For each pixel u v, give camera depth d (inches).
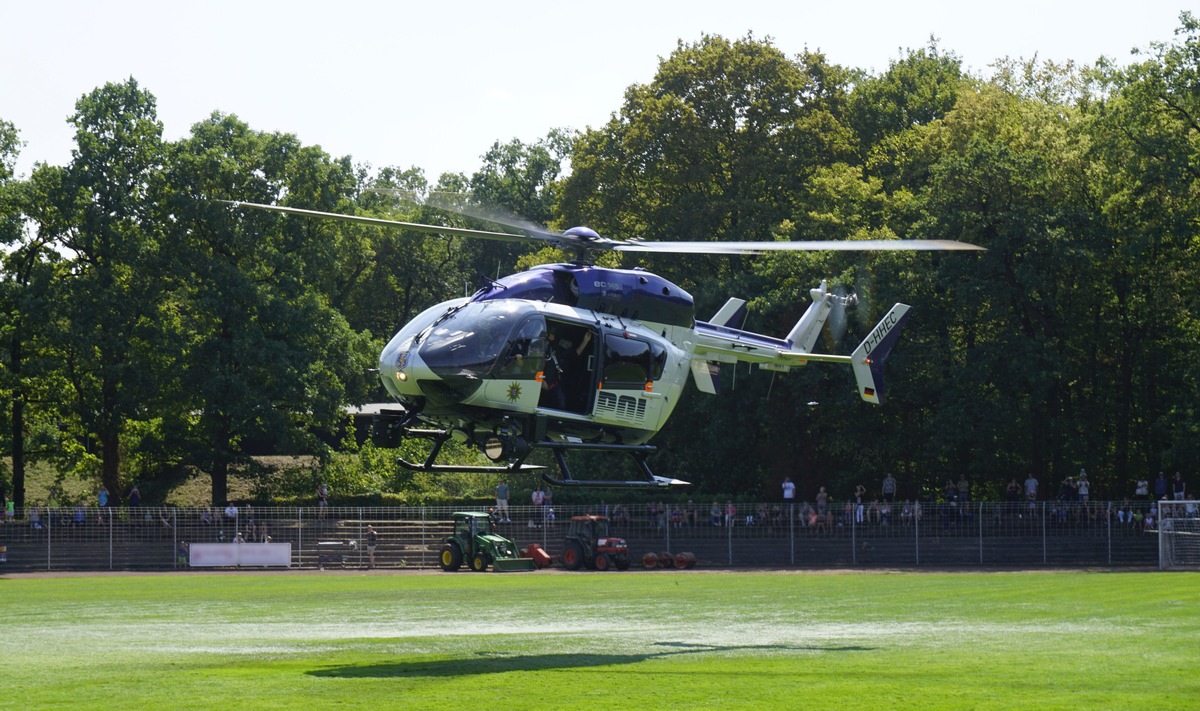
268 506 5516.7
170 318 5807.1
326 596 3046.3
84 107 5649.6
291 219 5871.1
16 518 4697.3
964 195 5285.4
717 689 1391.5
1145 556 4665.4
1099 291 5506.9
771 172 6087.6
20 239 5551.2
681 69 6195.9
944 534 4766.2
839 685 1412.4
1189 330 5511.8
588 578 3880.4
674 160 6195.9
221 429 5703.7
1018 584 3358.8
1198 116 5310.0
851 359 2977.4
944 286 5206.7
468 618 2386.8
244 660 1701.5
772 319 5334.6
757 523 4817.9
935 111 7440.9
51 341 5369.1
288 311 5649.6
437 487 5831.7
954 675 1485.0
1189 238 5236.2
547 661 1667.1
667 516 4800.7
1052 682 1424.7
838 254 5359.3
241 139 5831.7
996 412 5044.3
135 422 5954.7
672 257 6117.1
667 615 2418.8
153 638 2021.4
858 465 5698.8
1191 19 5226.4
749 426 5536.4
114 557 4685.0
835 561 4749.0
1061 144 5590.6
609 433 2076.8
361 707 1285.7
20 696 1363.2
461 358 1887.3
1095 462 5403.5
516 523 4756.4
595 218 6402.6
